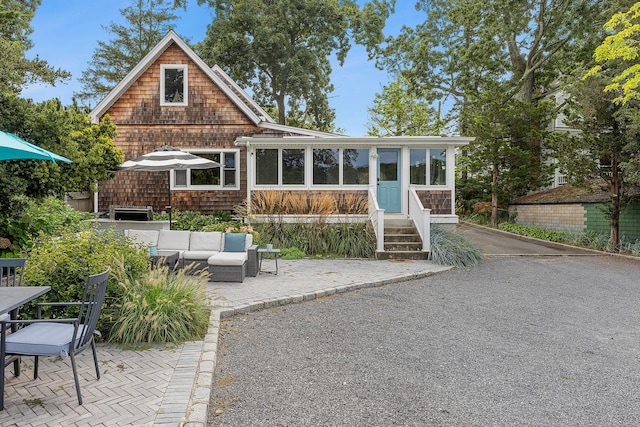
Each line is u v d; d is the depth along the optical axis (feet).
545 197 61.87
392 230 40.93
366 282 27.40
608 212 45.16
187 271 28.37
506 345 16.49
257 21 86.74
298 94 88.07
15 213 28.94
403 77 88.38
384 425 10.33
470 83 77.46
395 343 16.57
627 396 12.09
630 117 38.04
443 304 23.06
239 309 20.65
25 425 9.83
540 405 11.48
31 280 15.56
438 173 44.27
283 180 44.01
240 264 26.99
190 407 10.66
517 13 71.00
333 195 43.96
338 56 93.20
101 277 11.86
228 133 51.31
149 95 51.06
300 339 16.96
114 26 104.99
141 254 19.30
